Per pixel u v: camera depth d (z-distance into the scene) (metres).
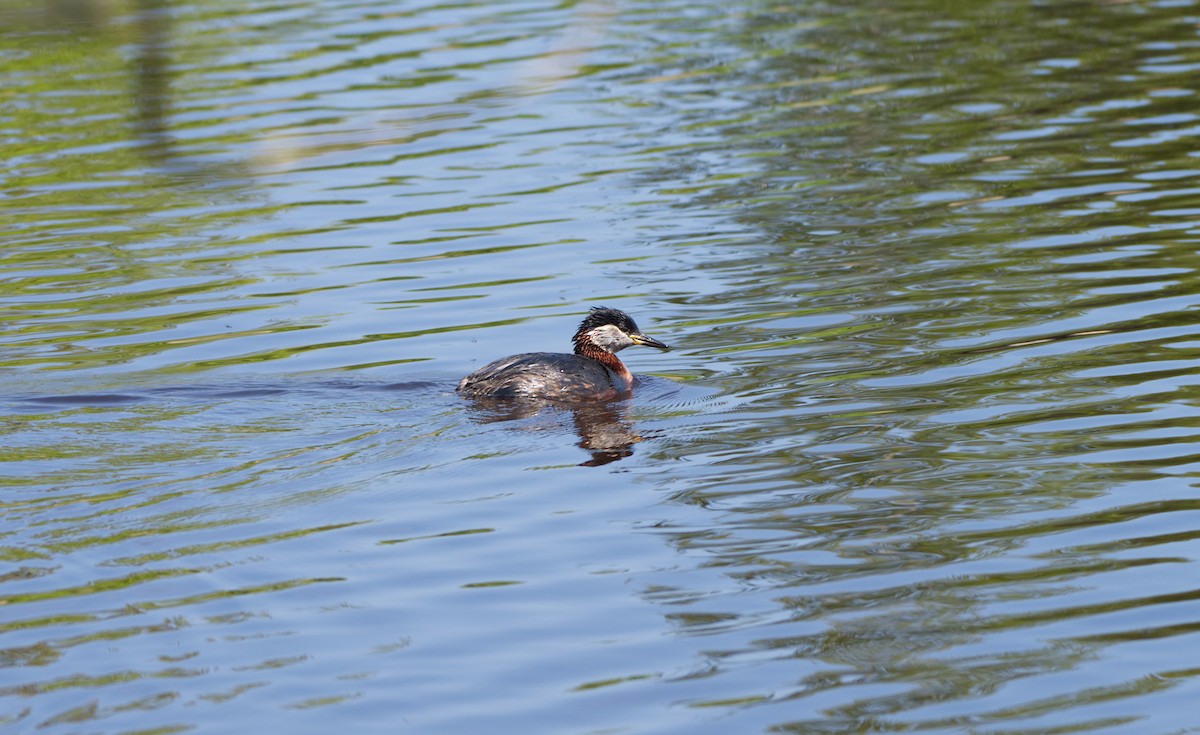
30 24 41.34
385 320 20.52
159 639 11.53
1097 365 17.44
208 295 21.92
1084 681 10.80
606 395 17.25
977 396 16.67
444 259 23.19
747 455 15.25
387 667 11.14
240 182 27.94
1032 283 20.59
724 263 22.39
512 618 11.93
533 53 36.34
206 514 13.84
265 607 12.09
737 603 12.11
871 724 10.30
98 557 12.91
